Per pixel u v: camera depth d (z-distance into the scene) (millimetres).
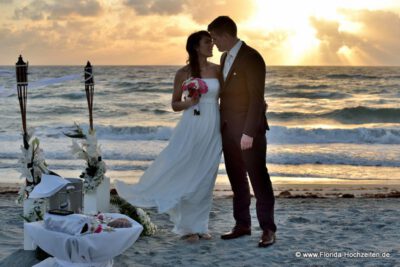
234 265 4844
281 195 9438
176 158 5402
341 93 36781
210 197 5605
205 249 5320
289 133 18594
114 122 24438
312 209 7770
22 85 4949
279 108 29844
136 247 5383
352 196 9336
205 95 5379
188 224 5555
